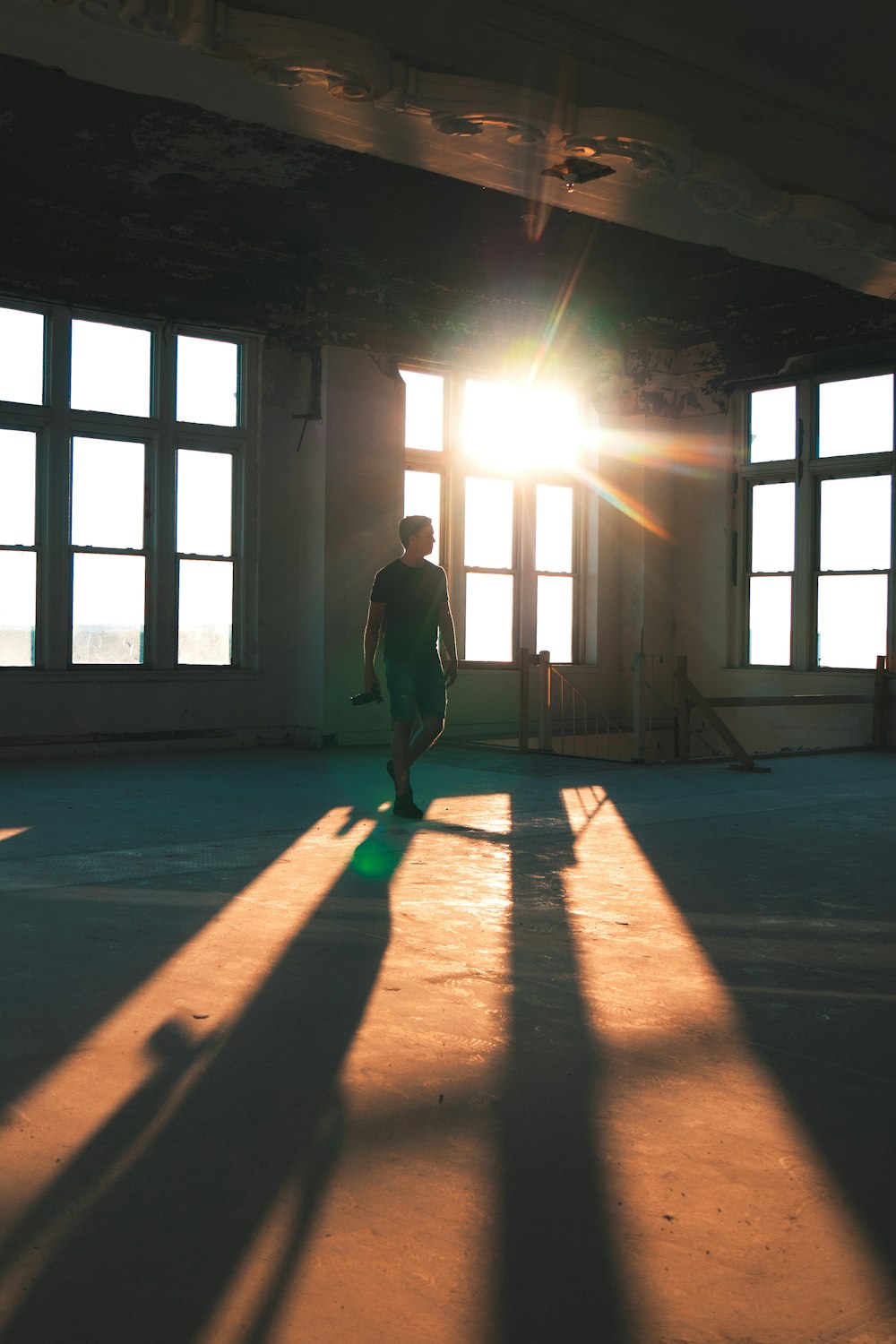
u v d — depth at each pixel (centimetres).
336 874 485
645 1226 194
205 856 524
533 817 647
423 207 938
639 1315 167
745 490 1229
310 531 1087
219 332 1050
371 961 355
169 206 950
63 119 782
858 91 632
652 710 1278
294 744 1102
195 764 921
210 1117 236
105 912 414
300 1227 192
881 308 1096
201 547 1055
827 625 1162
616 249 1031
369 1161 217
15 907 421
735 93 601
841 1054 281
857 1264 183
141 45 487
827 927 406
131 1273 177
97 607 997
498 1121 237
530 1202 202
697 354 1255
